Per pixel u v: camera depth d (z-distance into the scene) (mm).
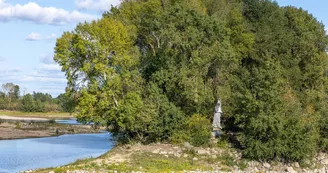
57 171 40906
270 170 47500
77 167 42594
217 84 57094
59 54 54969
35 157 57469
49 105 199750
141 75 58094
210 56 55500
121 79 55656
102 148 67688
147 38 64250
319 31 74500
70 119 156125
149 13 67438
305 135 50438
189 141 53562
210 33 57969
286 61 65562
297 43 68312
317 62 69188
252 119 49781
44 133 92562
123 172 41156
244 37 65938
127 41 58375
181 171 42781
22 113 180125
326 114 57844
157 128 54094
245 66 65500
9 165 50875
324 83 69250
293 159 50031
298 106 54781
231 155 50281
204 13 64188
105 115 54625
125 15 67625
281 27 71312
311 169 49031
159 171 42125
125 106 53000
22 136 86188
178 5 60250
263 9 74750
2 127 100875
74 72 55438
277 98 51188
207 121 54625
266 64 53344
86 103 53625
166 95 56281
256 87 51625
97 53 54781
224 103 56594
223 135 55438
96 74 55375
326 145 55531
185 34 57000
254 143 49188
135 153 49906
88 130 101750
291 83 64562
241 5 74875
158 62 57688
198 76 55812
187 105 57344
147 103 54500
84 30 55219
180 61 57375
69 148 67688
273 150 49000
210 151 51250
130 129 54219
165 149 51750
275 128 49594
